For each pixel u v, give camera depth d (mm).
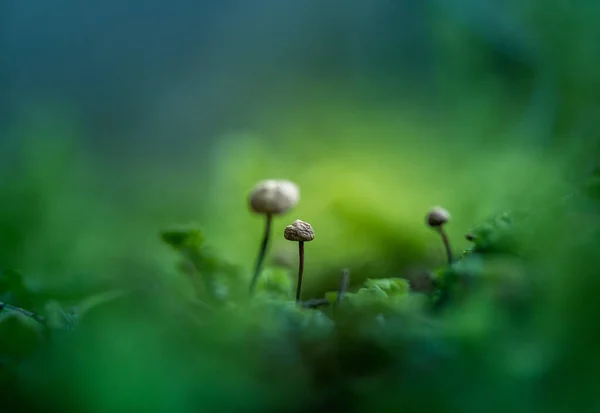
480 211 285
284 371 163
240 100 865
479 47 322
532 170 263
